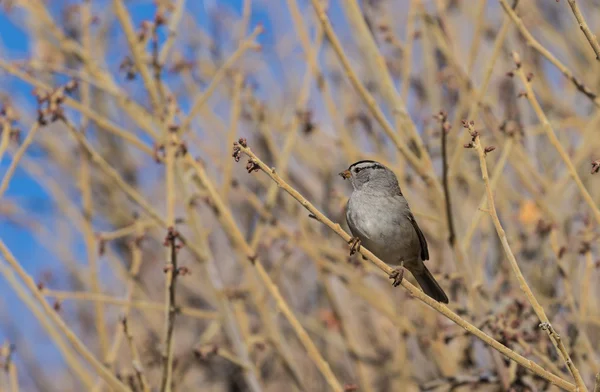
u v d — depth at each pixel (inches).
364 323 522.0
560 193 447.8
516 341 376.2
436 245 490.9
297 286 538.6
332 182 516.4
